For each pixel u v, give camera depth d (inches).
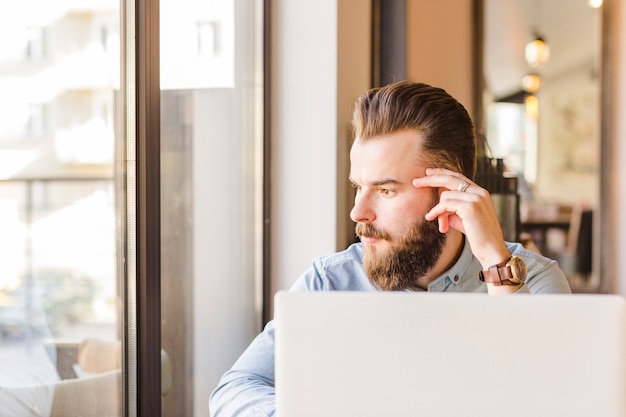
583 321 31.2
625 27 174.6
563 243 176.6
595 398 31.2
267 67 110.2
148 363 68.0
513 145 173.5
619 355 31.0
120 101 64.2
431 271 53.4
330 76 112.2
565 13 172.7
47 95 53.9
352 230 115.3
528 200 175.6
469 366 31.8
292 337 32.6
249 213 108.3
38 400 53.0
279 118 112.9
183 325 83.9
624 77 175.0
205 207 90.7
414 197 52.1
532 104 173.8
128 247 65.8
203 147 89.4
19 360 51.0
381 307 32.2
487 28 167.8
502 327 31.6
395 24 151.9
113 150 63.2
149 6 67.1
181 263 82.9
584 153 176.1
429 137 51.9
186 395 85.0
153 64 67.8
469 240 48.9
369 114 53.1
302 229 112.9
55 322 55.1
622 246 175.6
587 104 175.6
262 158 110.3
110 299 62.8
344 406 32.5
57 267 55.3
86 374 59.3
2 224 49.1
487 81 168.1
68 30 56.2
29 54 51.7
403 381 32.1
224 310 97.7
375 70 141.7
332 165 112.4
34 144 52.4
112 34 62.7
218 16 93.7
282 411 32.8
